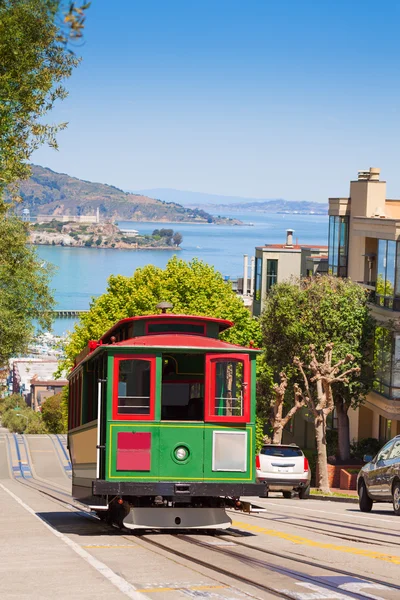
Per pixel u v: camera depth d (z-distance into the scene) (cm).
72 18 944
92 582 1144
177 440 1789
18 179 2830
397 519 2278
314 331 5106
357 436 5691
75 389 2397
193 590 1087
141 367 1800
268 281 7762
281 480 3612
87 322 6456
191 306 6059
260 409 5678
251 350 1823
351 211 6119
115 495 1811
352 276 6041
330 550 1533
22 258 5175
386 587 1141
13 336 5375
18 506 3012
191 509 1802
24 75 2572
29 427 13600
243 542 1652
